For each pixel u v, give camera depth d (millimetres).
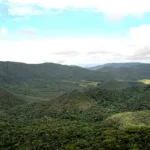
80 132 118125
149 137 97000
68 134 115062
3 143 107062
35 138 111625
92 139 103750
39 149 98125
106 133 109750
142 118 175000
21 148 100250
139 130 106625
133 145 90500
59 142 104250
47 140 107688
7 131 124062
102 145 93688
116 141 95875
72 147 95062
